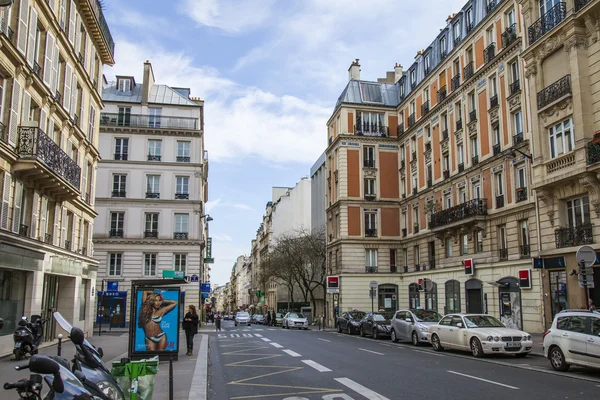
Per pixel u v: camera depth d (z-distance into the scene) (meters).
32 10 17.72
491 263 29.14
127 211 43.56
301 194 80.06
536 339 21.98
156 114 46.28
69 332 5.16
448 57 35.69
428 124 39.19
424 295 38.31
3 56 15.59
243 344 23.56
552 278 23.17
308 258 54.91
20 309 17.91
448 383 11.28
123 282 42.34
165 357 15.29
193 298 43.06
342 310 41.94
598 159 19.72
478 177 31.45
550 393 9.98
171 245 43.50
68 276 23.09
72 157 23.91
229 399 9.93
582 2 21.06
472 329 17.38
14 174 17.03
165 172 44.78
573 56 21.33
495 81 30.11
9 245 16.03
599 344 11.93
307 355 17.75
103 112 45.22
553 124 22.75
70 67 22.47
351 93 45.75
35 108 18.97
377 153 44.91
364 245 43.31
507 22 29.02
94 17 24.94
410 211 42.31
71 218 24.20
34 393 4.06
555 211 22.77
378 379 11.93
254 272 115.00
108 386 5.15
